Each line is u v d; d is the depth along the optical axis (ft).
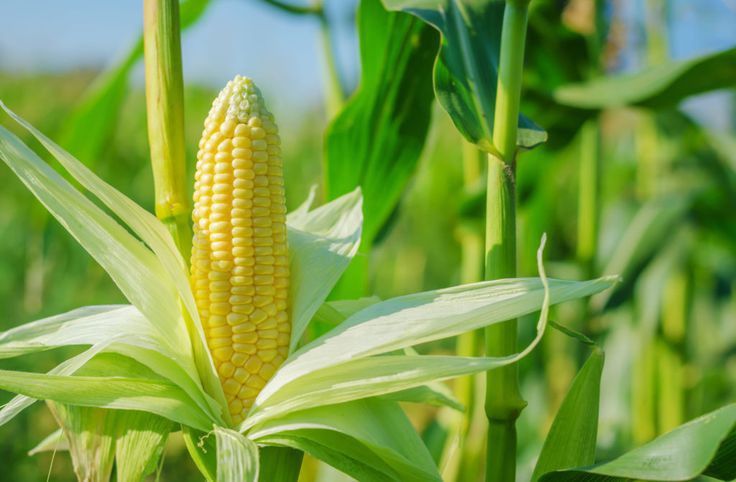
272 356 2.81
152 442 2.74
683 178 5.38
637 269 4.58
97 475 2.70
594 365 2.81
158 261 2.85
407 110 3.45
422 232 8.71
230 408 2.79
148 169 7.70
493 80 2.94
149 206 7.34
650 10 5.29
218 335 2.79
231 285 2.79
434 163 8.13
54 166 4.00
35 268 5.38
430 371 2.70
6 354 2.79
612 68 5.28
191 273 2.82
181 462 5.38
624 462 2.56
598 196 4.59
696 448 2.49
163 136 2.79
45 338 2.81
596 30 4.25
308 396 2.72
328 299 3.57
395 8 3.04
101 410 2.73
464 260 4.24
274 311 2.81
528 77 4.30
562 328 2.82
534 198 4.79
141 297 2.78
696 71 3.63
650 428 5.08
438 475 2.74
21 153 2.78
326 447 2.73
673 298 5.17
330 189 3.52
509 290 2.76
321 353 2.74
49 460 5.14
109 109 3.99
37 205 3.97
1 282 5.89
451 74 2.89
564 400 2.83
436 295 2.77
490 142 2.83
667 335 5.11
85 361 2.67
